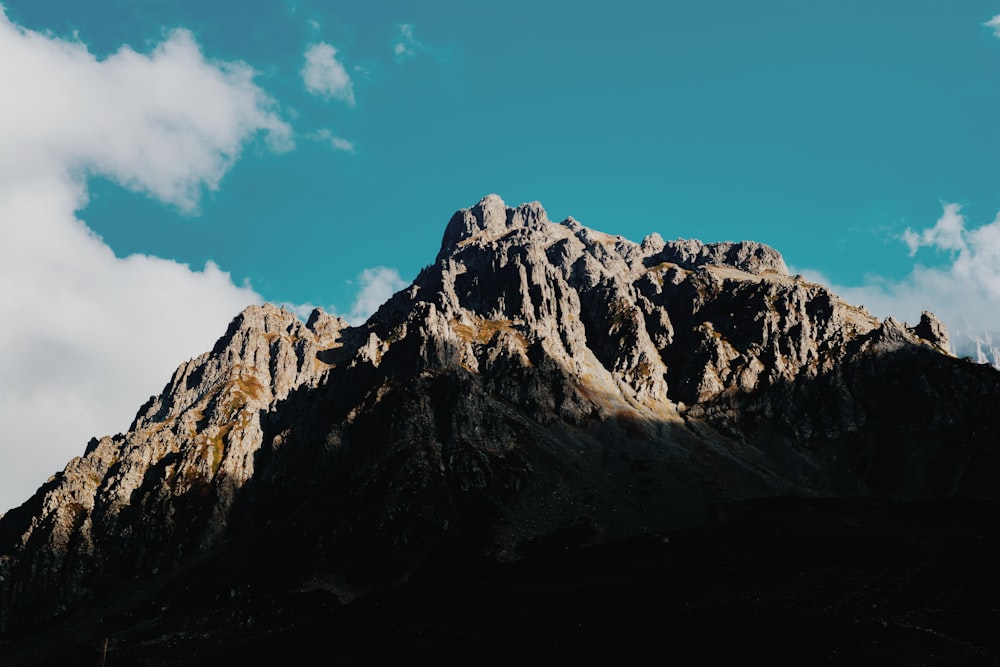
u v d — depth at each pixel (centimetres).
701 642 12538
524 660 13250
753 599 14900
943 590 14100
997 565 14425
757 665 11406
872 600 14238
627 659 12444
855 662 10938
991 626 12050
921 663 10806
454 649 15100
